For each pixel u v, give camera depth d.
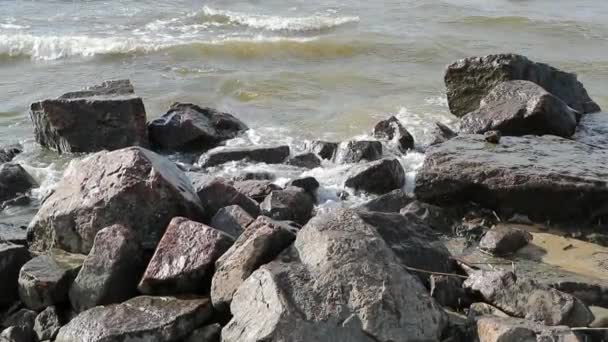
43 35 15.00
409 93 12.05
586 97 11.13
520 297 7.04
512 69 10.65
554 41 14.95
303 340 6.48
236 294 6.86
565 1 19.20
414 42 14.49
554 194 8.38
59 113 9.98
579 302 6.95
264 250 7.07
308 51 14.05
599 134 10.05
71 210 7.82
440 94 12.00
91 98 10.05
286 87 12.27
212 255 7.25
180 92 12.03
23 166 9.68
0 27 15.70
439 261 7.53
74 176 8.10
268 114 11.31
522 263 7.90
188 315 6.95
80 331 6.94
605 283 7.47
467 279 7.31
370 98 11.86
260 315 6.64
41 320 7.21
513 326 6.61
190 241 7.33
